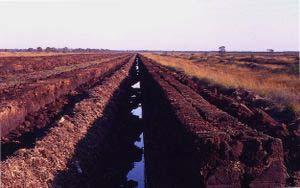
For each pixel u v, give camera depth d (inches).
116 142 974.4
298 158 698.8
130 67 2898.6
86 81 1895.9
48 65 2849.4
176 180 559.8
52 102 1306.6
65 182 598.5
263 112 1023.0
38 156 611.2
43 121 1029.2
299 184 596.1
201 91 1226.0
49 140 699.4
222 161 414.0
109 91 1412.4
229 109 968.9
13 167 544.4
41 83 1411.2
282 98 1226.0
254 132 474.9
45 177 573.0
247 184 410.3
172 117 657.6
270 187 412.5
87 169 702.5
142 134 1102.4
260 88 1438.2
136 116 1318.9
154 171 751.1
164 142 730.8
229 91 1526.8
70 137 758.5
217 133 451.5
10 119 920.9
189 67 2696.9
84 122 887.7
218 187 413.4
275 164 412.8
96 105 1093.1
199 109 681.6
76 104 1035.9
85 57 4439.0
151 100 1208.2
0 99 1025.5
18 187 511.5
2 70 2306.8
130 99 1673.2
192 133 469.1
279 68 2522.1
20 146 810.2
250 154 415.2
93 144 819.4
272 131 806.5
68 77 1679.4
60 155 666.8
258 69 2647.6
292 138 765.9
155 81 1167.0
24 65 2694.4
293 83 1676.9
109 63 2952.8
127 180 773.3
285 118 1047.6
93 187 673.6
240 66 3080.7
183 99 782.5
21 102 1029.2
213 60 4217.5
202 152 419.5
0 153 728.3
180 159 542.3
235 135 443.2
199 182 420.2
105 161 825.5
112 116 1131.9
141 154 934.4
